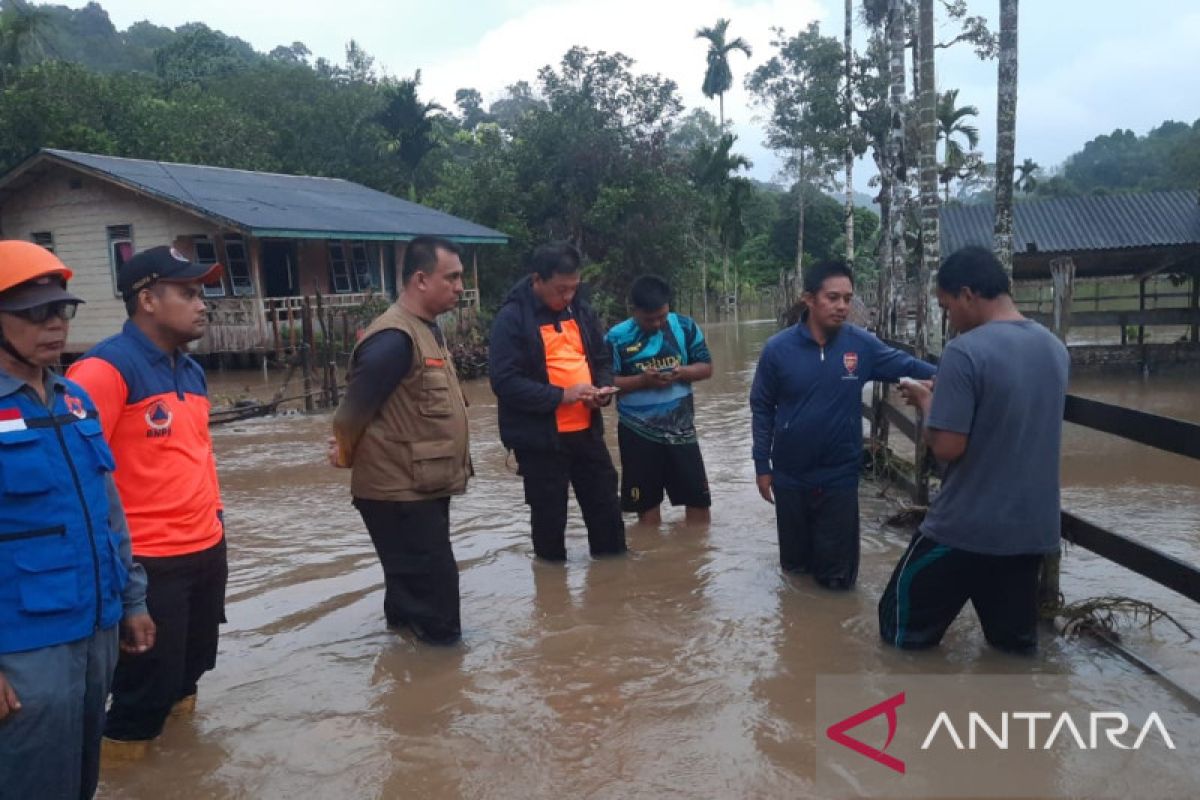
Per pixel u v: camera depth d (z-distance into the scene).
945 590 3.92
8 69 29.08
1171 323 16.73
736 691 3.68
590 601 4.85
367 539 6.23
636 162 30.91
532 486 5.46
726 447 9.35
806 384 4.83
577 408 5.44
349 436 4.21
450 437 4.28
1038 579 4.02
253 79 39.19
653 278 6.04
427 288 4.29
